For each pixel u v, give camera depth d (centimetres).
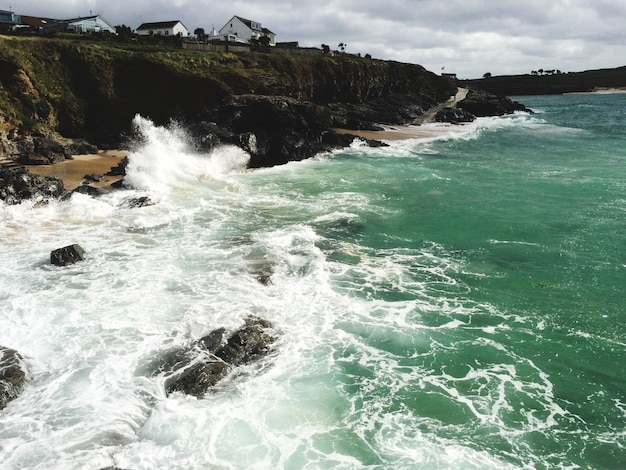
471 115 6331
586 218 2122
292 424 955
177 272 1543
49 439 887
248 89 3909
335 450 895
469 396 1052
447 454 892
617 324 1330
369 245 1841
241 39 8062
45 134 3167
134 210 2125
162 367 1091
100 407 970
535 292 1496
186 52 4169
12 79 3081
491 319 1348
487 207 2295
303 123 3597
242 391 1038
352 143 3984
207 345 1144
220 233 1898
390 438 929
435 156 3672
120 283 1460
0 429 906
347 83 5597
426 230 2000
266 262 1633
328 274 1580
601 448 922
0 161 2711
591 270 1631
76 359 1109
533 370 1145
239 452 881
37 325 1229
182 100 3709
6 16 7062
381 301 1425
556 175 2967
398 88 6956
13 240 1770
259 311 1331
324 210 2227
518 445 922
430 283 1545
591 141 4497
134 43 4519
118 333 1207
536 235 1938
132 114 3625
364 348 1203
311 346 1201
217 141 3130
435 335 1268
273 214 2155
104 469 815
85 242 1770
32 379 1041
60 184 2278
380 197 2459
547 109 8831
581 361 1179
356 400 1028
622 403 1043
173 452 876
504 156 3691
